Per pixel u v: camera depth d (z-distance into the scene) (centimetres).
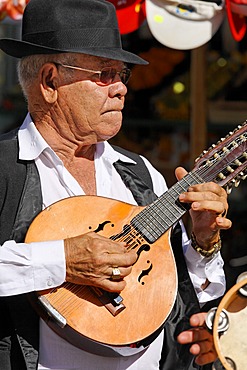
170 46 435
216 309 256
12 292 303
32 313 317
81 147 341
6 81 768
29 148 335
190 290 341
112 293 310
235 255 697
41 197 329
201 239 332
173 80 710
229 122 702
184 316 339
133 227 327
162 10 433
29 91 340
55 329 311
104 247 302
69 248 304
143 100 717
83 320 305
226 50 701
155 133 741
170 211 328
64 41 327
